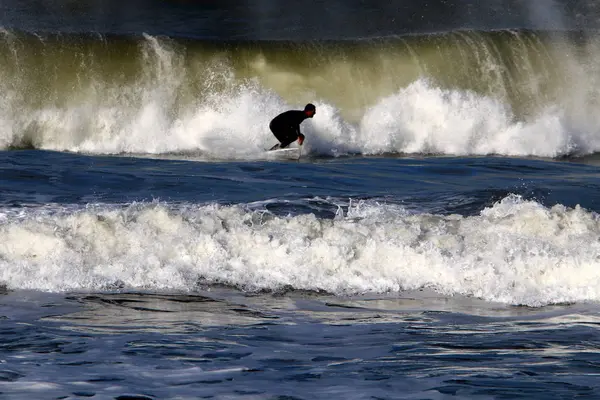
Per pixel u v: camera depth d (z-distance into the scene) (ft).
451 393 61.16
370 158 220.64
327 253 98.58
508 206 114.52
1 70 232.94
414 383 63.26
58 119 230.68
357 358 69.92
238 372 65.62
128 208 108.37
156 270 96.02
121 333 76.54
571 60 261.44
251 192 146.92
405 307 88.63
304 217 106.11
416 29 299.79
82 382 62.59
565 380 64.03
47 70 235.40
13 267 94.94
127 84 238.27
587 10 316.81
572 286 93.86
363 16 316.60
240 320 82.12
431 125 244.01
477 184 160.15
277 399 59.72
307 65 251.80
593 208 139.23
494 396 60.59
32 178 153.17
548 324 82.12
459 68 257.96
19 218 116.78
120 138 231.50
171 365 67.15
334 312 86.07
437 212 132.67
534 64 260.01
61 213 120.06
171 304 87.56
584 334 78.18
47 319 81.00
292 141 217.97
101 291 91.61
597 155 238.89
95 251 98.53
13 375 63.93
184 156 214.90
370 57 256.52
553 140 242.37
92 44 241.35
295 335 77.10
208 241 99.86
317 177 166.20
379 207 126.21
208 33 292.81
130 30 289.94
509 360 69.41
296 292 93.56
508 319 84.23
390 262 98.32
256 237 100.68
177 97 239.71
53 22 291.58
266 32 295.48
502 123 245.65
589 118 252.42
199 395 60.23
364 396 60.49
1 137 227.61
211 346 72.79
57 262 96.43
